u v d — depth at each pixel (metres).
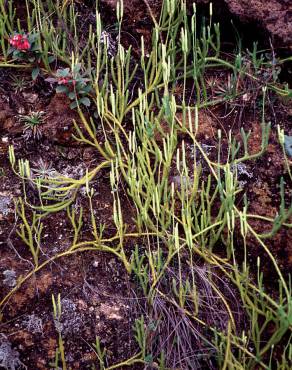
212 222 0.54
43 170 0.56
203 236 0.51
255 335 0.49
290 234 0.52
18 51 0.57
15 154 0.57
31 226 0.52
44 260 0.52
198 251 0.52
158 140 0.58
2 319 0.49
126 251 0.53
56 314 0.48
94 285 0.51
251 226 0.53
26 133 0.57
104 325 0.50
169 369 0.48
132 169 0.51
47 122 0.58
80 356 0.49
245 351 0.47
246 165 0.55
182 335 0.49
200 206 0.54
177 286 0.51
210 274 0.51
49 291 0.50
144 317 0.50
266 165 0.55
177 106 0.58
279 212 0.53
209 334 0.50
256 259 0.52
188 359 0.48
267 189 0.55
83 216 0.54
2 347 0.48
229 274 0.51
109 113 0.58
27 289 0.50
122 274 0.52
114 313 0.50
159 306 0.50
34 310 0.50
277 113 0.58
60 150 0.57
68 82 0.56
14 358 0.48
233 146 0.53
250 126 0.58
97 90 0.56
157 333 0.49
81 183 0.55
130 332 0.50
